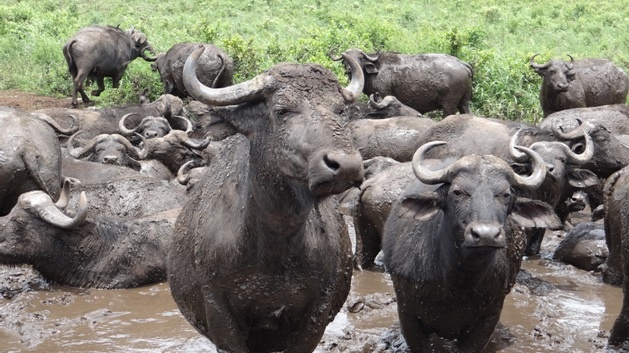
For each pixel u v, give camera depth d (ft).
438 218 29.43
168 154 61.67
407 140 63.82
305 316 24.39
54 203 41.04
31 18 125.18
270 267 22.90
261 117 20.95
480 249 26.07
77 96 97.09
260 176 21.12
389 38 110.93
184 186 54.95
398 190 42.01
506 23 146.20
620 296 40.04
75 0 149.18
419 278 29.84
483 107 85.66
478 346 30.81
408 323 31.40
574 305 38.63
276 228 21.94
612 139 53.01
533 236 47.50
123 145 60.23
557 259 46.44
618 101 85.05
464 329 31.22
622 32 143.33
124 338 33.45
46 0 144.66
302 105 20.13
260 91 20.67
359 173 18.93
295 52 92.22
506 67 87.92
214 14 144.66
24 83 99.71
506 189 26.86
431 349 31.76
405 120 65.26
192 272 24.89
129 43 95.04
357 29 110.93
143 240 41.57
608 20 154.30
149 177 52.26
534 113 84.94
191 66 21.22
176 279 26.02
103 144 59.62
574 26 147.33
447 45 95.14
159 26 129.08
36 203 39.99
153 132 67.21
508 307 38.06
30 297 38.83
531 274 43.52
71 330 34.42
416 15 150.51
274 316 23.89
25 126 44.70
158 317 36.24
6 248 39.34
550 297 39.75
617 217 39.91
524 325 35.78
